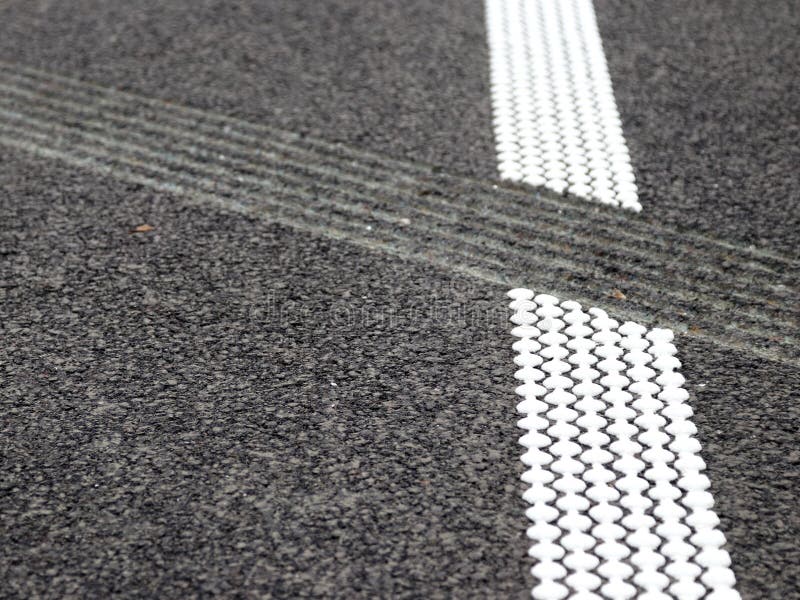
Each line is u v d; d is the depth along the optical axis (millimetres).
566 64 2297
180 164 2031
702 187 1974
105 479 1548
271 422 1608
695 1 2512
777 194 1955
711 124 2119
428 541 1487
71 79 2246
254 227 1902
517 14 2479
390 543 1485
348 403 1632
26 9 2488
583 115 2148
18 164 2035
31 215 1924
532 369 1678
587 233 1891
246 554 1477
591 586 1460
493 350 1706
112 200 1955
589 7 2500
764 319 1746
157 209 1938
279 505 1520
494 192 1973
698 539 1494
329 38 2379
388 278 1812
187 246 1865
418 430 1600
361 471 1554
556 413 1629
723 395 1645
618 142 2080
